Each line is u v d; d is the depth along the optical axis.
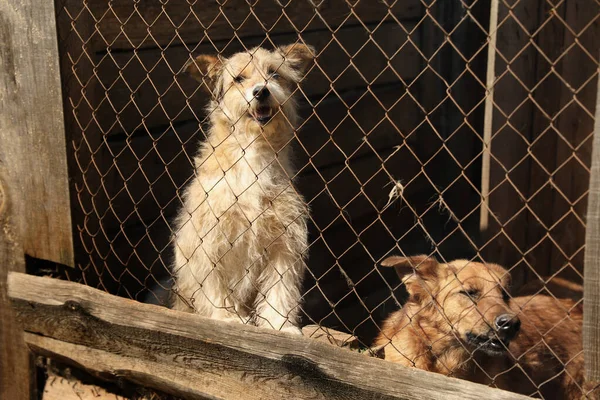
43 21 3.42
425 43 6.62
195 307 3.98
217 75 4.19
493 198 4.95
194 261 3.94
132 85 4.45
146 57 4.52
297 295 3.95
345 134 6.04
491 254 5.00
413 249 6.24
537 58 4.91
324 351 2.79
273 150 3.69
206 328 3.09
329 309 5.34
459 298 3.67
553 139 5.01
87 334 3.49
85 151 3.94
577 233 5.05
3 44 3.55
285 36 5.44
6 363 3.86
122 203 4.50
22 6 3.46
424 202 6.82
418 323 3.88
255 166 3.90
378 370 2.65
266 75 4.06
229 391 3.07
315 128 5.75
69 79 3.58
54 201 3.60
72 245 3.61
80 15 3.75
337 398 2.77
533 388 3.72
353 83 6.08
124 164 4.49
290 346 2.87
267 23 5.27
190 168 5.03
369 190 6.29
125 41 4.34
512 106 4.85
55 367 3.78
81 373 3.70
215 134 4.14
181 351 3.19
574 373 3.68
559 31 4.84
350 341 3.31
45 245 3.68
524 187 5.11
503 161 4.93
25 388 3.82
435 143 6.79
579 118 4.90
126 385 3.49
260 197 3.85
